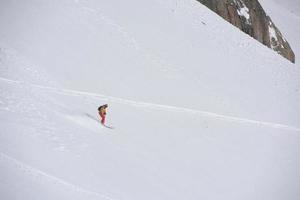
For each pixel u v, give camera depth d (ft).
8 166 136.67
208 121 260.01
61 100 207.10
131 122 218.18
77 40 266.77
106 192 150.41
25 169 139.13
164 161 196.13
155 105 247.29
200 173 201.36
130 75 262.88
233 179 212.02
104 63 260.42
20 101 187.52
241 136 263.49
